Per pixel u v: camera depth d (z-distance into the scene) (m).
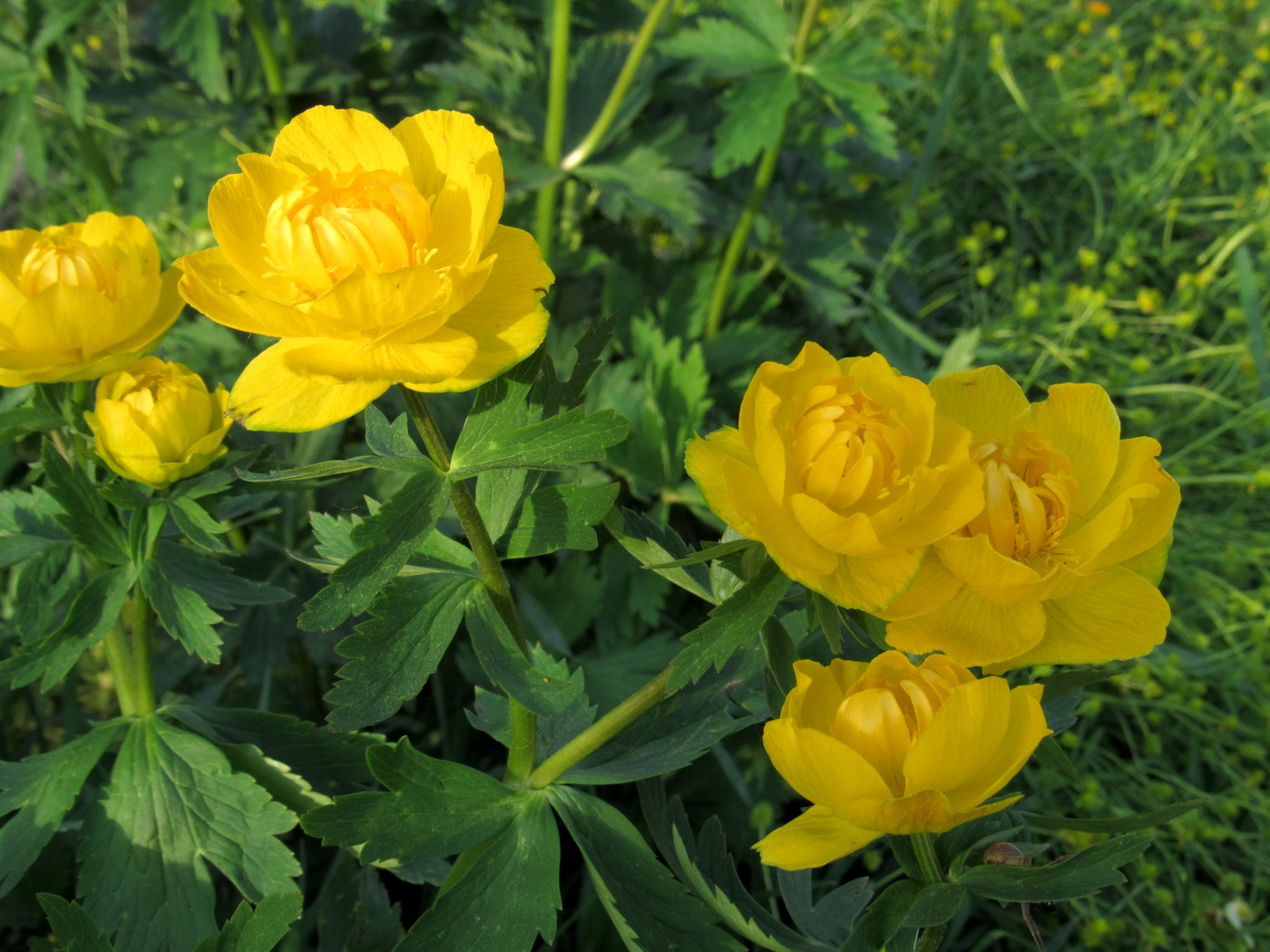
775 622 0.26
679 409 0.53
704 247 0.68
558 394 0.28
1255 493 0.62
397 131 0.26
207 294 0.24
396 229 0.25
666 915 0.30
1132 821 0.25
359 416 0.60
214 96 0.56
